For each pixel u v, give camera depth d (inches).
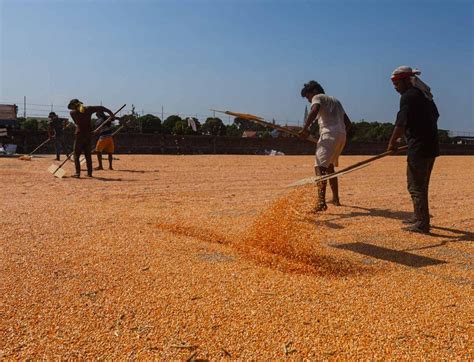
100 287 137.6
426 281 152.3
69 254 171.9
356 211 284.8
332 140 265.4
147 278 146.7
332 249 191.6
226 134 1553.9
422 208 227.0
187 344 104.1
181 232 214.2
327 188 400.5
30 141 1029.8
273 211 218.5
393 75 229.0
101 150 548.7
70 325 112.4
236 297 132.0
